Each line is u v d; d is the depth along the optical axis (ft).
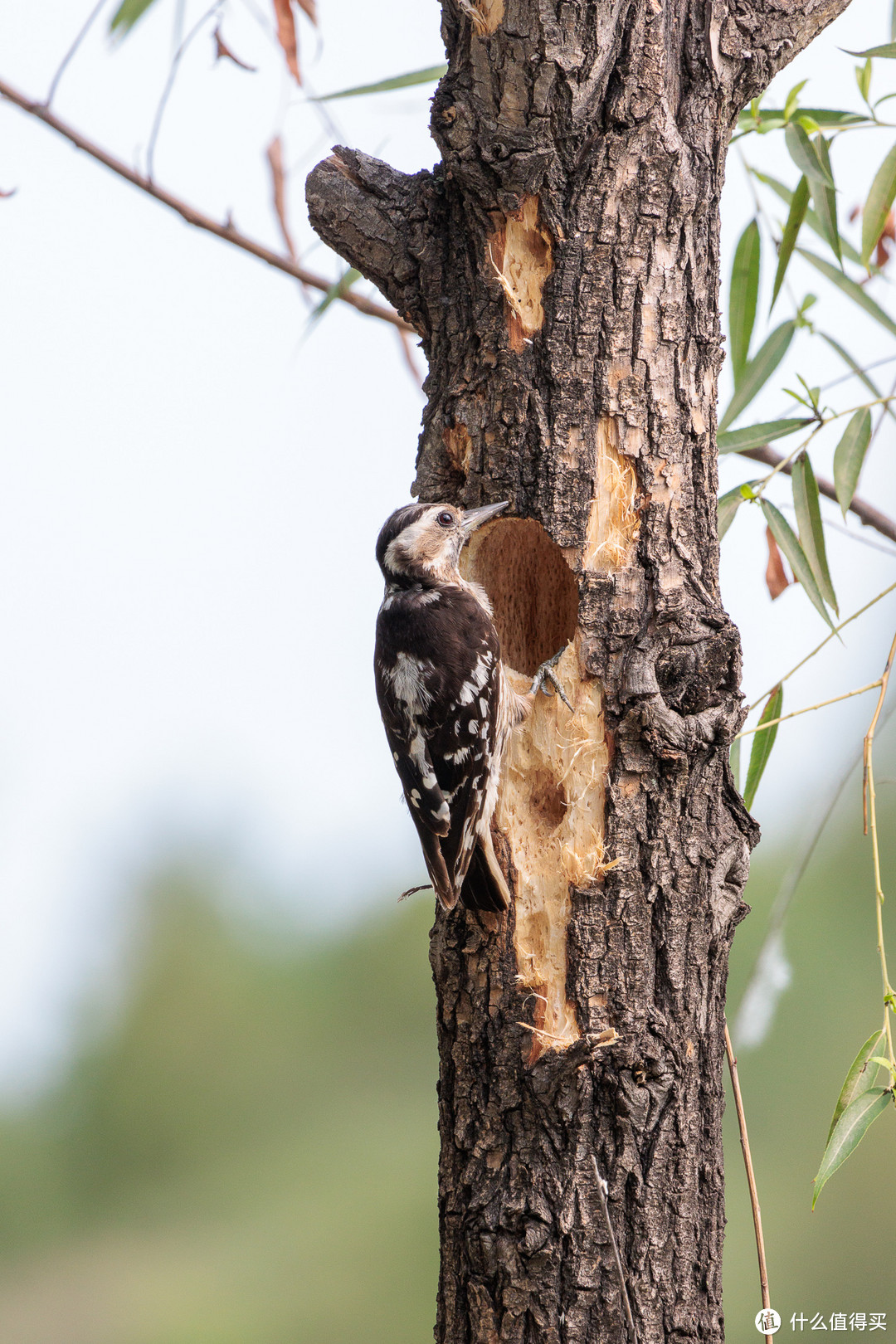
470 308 19.40
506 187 19.34
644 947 19.31
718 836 19.34
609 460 19.35
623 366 19.35
